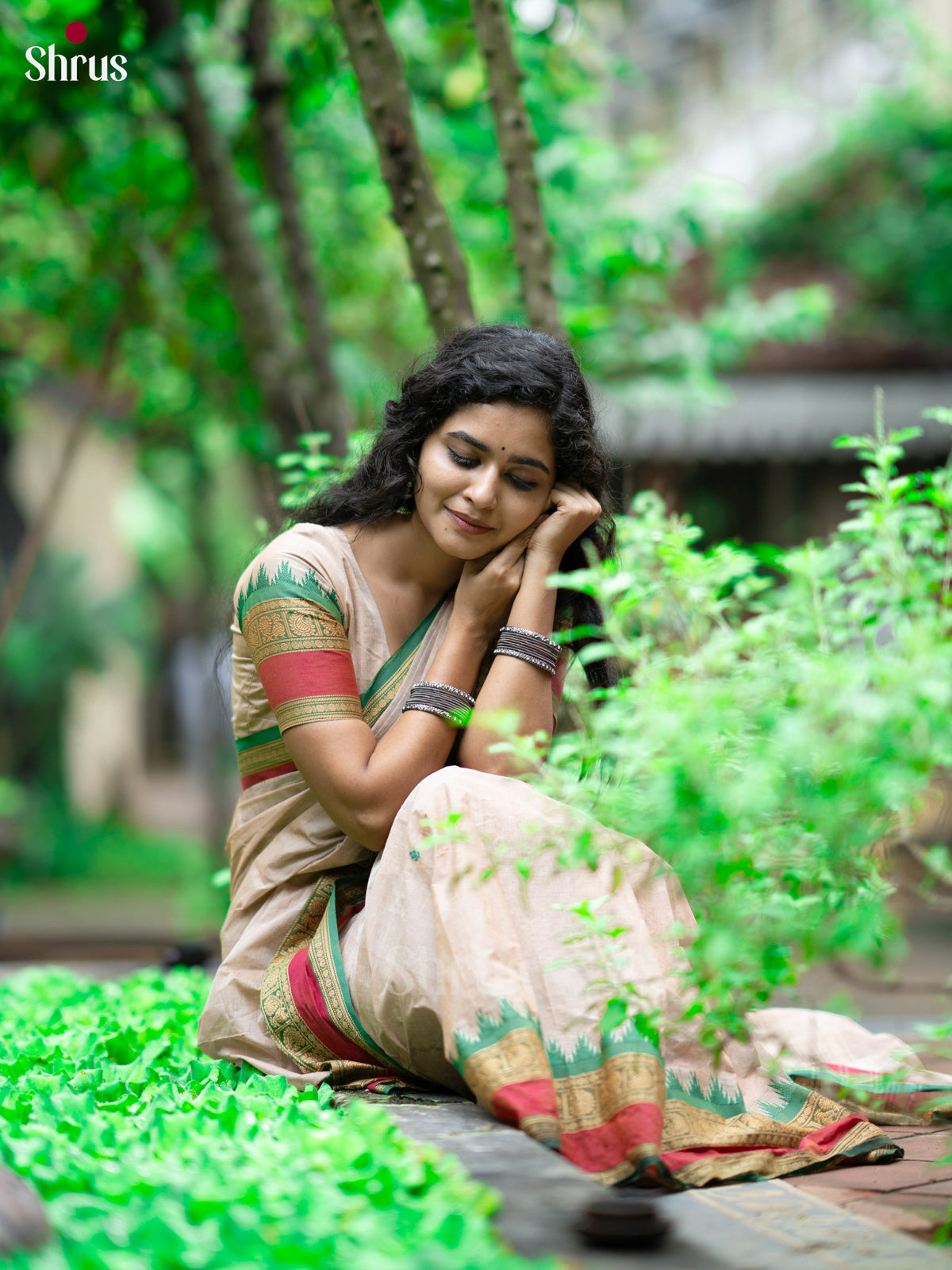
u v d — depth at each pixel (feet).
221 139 17.94
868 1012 17.13
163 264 21.42
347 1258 5.52
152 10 17.13
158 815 72.43
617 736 7.53
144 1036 10.93
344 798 9.09
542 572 9.75
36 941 24.80
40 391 49.19
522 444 9.54
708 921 6.93
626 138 41.86
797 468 34.71
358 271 28.14
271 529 12.66
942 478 7.89
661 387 23.50
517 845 7.68
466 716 9.29
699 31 42.88
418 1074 8.76
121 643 57.16
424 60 23.38
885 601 7.68
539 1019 7.95
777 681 6.91
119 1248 5.68
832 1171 8.16
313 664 9.37
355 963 8.72
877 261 35.73
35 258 25.58
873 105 37.17
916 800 6.73
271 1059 9.25
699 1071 8.32
